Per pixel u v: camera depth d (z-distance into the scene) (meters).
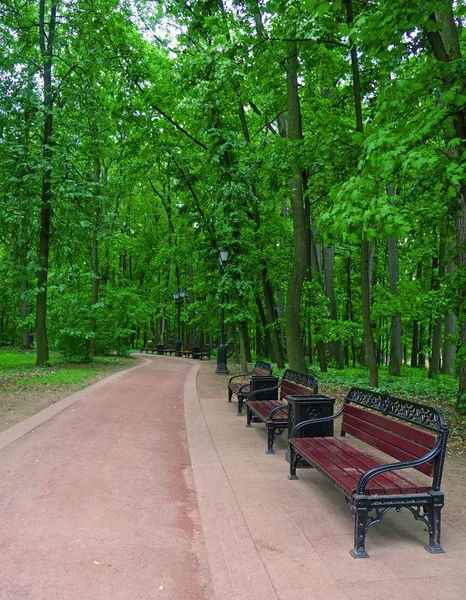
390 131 5.14
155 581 2.99
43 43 16.95
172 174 18.34
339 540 3.56
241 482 4.90
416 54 7.55
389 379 13.88
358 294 27.03
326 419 5.33
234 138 15.27
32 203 15.73
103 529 3.75
